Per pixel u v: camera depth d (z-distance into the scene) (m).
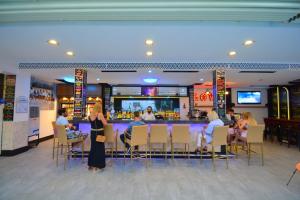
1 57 4.98
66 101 9.05
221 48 4.21
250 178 3.91
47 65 5.59
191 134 5.50
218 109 5.74
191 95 9.66
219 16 2.63
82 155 5.02
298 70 5.70
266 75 6.78
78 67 5.55
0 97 5.73
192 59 5.22
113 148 5.30
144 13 2.55
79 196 3.12
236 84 9.37
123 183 3.64
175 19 2.74
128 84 9.41
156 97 9.60
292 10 2.42
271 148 6.85
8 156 5.56
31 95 7.02
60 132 4.60
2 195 3.13
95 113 4.36
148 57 5.00
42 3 2.33
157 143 5.14
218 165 4.77
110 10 2.45
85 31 3.28
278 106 9.72
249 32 3.31
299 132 6.89
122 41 3.76
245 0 2.28
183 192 3.28
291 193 3.24
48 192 3.25
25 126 6.24
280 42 3.81
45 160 5.14
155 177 3.94
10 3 2.34
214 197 3.10
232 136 5.84
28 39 3.65
